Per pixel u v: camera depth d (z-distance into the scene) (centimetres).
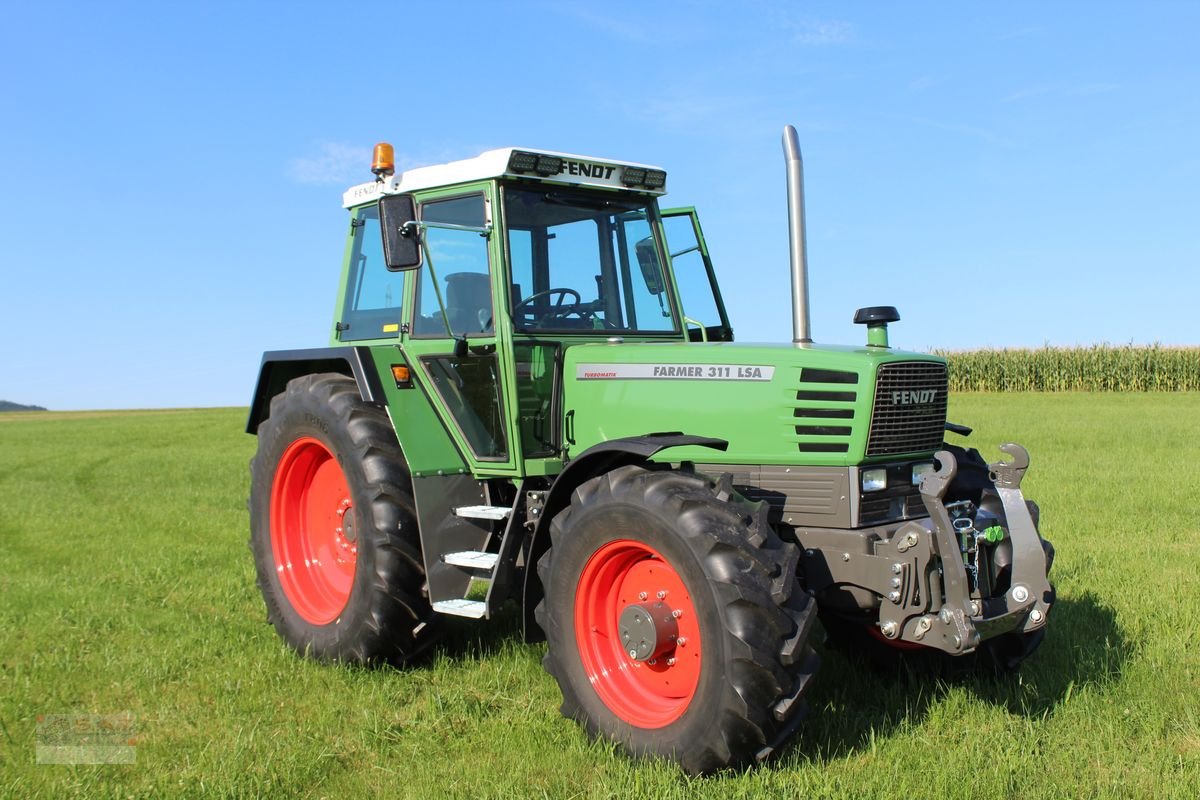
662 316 541
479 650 543
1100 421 2169
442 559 503
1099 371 3719
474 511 496
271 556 581
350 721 443
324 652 528
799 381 423
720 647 357
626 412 469
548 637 425
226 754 398
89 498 1290
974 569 414
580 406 488
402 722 438
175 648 548
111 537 947
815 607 371
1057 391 3762
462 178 498
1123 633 530
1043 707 439
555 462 491
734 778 360
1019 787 358
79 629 591
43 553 861
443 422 522
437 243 520
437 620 513
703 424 446
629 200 539
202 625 600
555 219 509
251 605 656
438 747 409
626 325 527
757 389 433
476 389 502
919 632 389
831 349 434
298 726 433
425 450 511
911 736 409
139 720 443
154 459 1956
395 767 391
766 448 430
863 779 363
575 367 490
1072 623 548
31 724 439
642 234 542
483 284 494
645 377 464
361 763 397
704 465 445
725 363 442
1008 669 467
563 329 504
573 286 510
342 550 573
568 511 421
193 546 884
